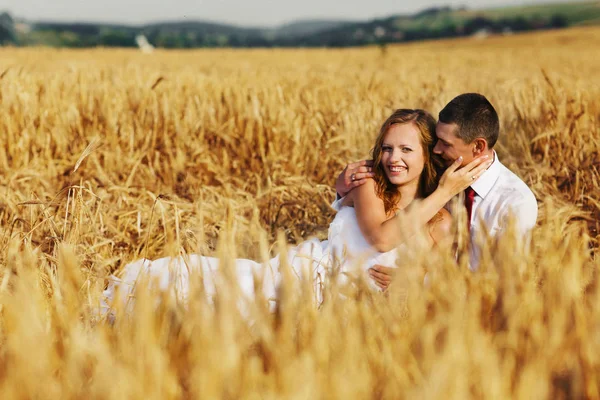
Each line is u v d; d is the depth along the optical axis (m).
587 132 5.81
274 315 2.00
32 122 6.24
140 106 6.93
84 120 6.68
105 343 1.78
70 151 6.26
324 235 4.05
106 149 6.03
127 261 3.80
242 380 1.64
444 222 3.00
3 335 2.08
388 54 32.66
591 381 1.68
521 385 1.55
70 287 2.10
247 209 4.78
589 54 35.34
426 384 1.53
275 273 2.93
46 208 3.42
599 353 1.73
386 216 3.10
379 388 1.69
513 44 62.25
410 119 3.05
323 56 34.53
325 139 6.40
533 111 6.21
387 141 3.05
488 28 148.50
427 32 148.88
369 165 3.15
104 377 1.58
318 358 1.68
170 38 87.69
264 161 5.93
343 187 3.14
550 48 49.03
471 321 1.73
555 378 1.74
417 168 3.05
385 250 3.03
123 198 4.73
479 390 1.61
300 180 5.24
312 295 2.18
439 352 1.79
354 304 2.00
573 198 4.98
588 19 145.50
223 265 2.05
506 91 7.20
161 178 5.98
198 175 5.88
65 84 7.82
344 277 2.95
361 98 8.21
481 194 3.04
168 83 8.11
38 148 6.09
